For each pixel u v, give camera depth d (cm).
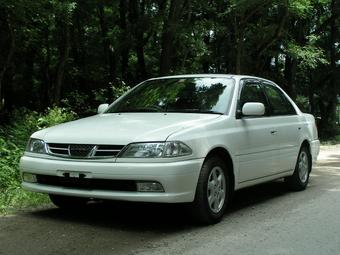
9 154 873
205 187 582
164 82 748
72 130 602
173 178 542
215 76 730
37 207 693
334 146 2133
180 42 2083
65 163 570
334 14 2841
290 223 620
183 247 511
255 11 2014
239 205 736
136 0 2300
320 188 896
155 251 496
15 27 1560
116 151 553
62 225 597
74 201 671
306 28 2714
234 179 646
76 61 2564
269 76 2766
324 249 512
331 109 3256
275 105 797
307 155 882
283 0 1936
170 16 1941
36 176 605
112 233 563
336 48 3225
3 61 1695
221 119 636
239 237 552
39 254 486
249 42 2234
